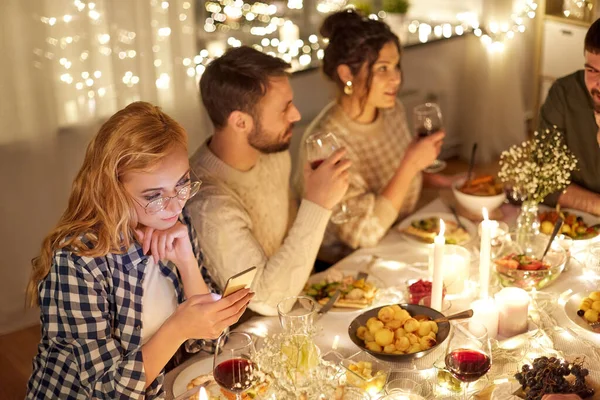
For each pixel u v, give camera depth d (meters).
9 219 3.25
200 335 1.61
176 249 1.82
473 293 2.11
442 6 4.66
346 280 2.14
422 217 2.57
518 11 4.37
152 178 1.59
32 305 1.75
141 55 3.33
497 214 2.55
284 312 1.81
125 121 1.57
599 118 2.32
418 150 2.53
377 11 4.59
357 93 2.64
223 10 4.10
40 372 1.68
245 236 2.12
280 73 2.12
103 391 1.59
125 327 1.70
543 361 1.63
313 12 4.34
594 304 1.89
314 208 2.12
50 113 3.19
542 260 2.13
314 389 1.51
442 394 1.68
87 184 1.60
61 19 3.12
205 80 2.14
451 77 4.63
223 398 1.60
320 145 2.17
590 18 3.56
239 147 2.19
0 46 3.02
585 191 2.54
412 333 1.79
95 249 1.61
